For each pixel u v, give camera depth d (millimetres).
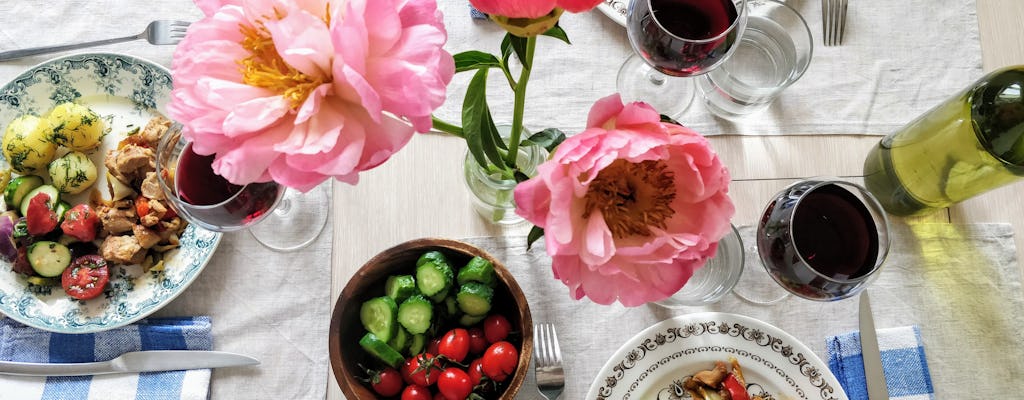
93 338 940
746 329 891
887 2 1010
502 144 747
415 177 976
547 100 992
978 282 943
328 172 489
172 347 947
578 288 572
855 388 908
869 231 812
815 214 833
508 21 491
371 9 469
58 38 1021
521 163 815
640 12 729
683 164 551
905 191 907
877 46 1000
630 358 882
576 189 522
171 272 946
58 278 952
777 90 894
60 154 990
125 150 943
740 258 856
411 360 875
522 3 443
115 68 990
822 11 992
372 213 970
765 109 985
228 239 966
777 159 978
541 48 1003
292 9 475
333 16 462
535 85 994
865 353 907
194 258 937
